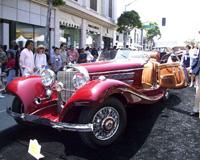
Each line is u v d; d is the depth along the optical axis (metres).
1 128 3.86
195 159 2.71
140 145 3.12
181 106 5.25
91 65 3.69
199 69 4.33
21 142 3.29
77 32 18.27
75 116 3.15
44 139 3.39
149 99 3.70
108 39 26.05
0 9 10.56
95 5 21.39
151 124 3.99
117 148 3.04
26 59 5.54
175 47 16.81
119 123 3.09
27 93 3.41
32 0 12.43
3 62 6.76
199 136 3.44
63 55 7.68
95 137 2.81
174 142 3.21
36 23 13.04
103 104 2.85
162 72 5.05
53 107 3.67
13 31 11.51
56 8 14.51
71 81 3.21
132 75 4.30
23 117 3.16
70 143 3.24
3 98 6.19
